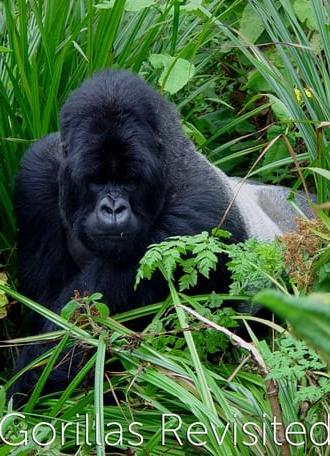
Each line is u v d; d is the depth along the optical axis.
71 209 5.87
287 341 4.87
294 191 6.83
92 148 5.39
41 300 6.73
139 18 7.87
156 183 5.67
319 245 5.54
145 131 5.52
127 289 6.06
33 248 6.73
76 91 5.73
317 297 1.45
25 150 7.27
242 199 7.38
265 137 9.05
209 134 8.94
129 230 5.50
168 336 5.48
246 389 5.13
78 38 7.79
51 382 6.09
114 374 5.38
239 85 9.16
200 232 6.06
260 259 5.59
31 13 8.06
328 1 7.43
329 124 5.89
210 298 5.68
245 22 8.27
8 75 7.50
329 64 7.01
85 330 5.64
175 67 7.34
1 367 7.02
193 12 7.85
